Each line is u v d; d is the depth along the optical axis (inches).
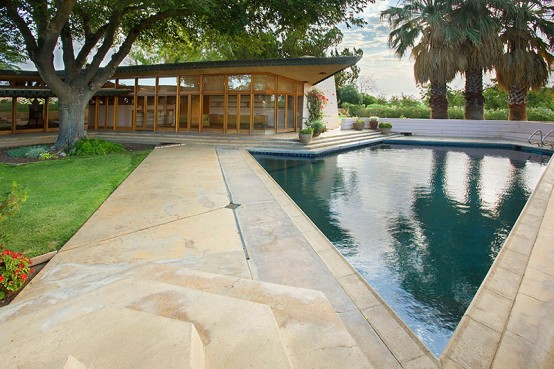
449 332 102.5
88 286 101.5
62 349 52.2
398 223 207.0
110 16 451.2
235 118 632.4
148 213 199.6
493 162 457.1
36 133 672.4
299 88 727.1
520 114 753.6
